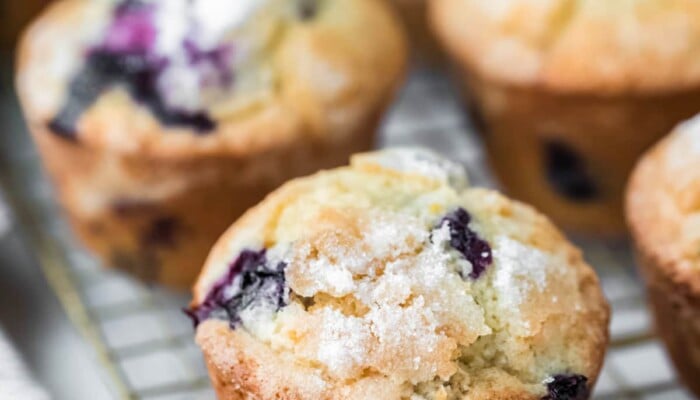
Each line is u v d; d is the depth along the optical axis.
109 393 0.35
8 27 0.44
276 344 0.30
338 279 0.29
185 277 0.38
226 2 0.37
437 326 0.29
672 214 0.34
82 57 0.37
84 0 0.39
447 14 0.40
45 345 0.36
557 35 0.38
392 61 0.38
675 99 0.37
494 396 0.29
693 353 0.34
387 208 0.31
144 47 0.36
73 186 0.38
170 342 0.37
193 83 0.36
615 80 0.37
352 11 0.38
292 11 0.37
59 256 0.39
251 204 0.37
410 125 0.44
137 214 0.37
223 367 0.30
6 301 0.37
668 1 0.37
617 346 0.36
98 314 0.38
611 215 0.39
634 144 0.38
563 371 0.30
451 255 0.30
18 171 0.42
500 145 0.40
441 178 0.31
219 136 0.36
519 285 0.30
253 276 0.30
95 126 0.36
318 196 0.31
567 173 0.39
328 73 0.37
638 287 0.38
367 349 0.29
